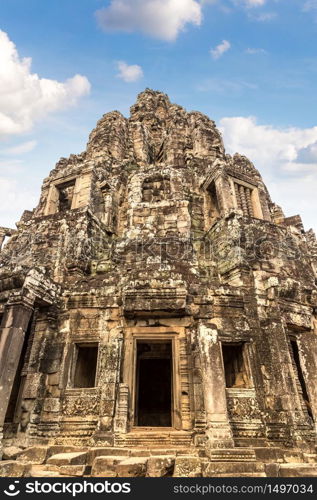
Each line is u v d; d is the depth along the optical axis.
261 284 14.25
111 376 11.49
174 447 10.23
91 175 21.23
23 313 11.56
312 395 11.99
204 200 21.92
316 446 10.41
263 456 9.88
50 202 21.81
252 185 21.20
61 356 12.70
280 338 12.45
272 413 11.36
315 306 14.42
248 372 12.29
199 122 31.94
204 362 10.95
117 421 10.83
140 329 12.77
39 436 11.26
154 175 22.11
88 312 13.38
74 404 11.68
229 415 11.24
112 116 32.72
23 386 12.16
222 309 13.22
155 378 20.25
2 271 13.60
